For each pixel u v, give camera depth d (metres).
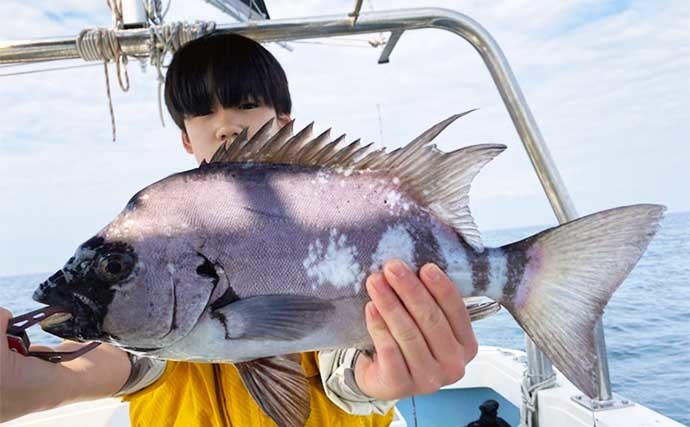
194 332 0.43
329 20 0.77
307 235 0.44
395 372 0.42
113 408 1.03
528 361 0.89
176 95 0.68
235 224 0.44
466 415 1.27
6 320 0.39
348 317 0.44
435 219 0.47
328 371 0.55
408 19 0.76
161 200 0.44
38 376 0.41
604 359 0.80
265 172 0.45
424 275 0.42
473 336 0.43
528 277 0.47
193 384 0.56
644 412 0.77
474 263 0.46
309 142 0.47
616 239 0.45
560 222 0.74
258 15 1.00
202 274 0.43
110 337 0.43
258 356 0.43
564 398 0.83
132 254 0.43
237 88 0.65
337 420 0.58
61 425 0.99
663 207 0.44
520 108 0.75
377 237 0.45
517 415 1.22
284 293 0.43
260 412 0.54
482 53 0.77
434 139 0.47
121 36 0.76
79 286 0.43
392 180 0.47
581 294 0.45
